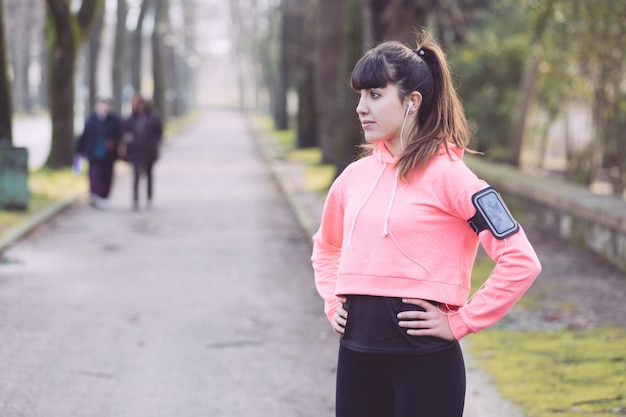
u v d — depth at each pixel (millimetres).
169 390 5852
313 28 32719
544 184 13305
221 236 13172
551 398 5426
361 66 2896
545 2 14391
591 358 6352
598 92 14258
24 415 5281
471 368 6164
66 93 21109
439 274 2818
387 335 2838
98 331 7383
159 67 48906
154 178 22875
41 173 20172
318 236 3184
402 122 2893
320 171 23625
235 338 7254
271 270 10477
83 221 14516
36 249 11594
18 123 58625
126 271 10227
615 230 10062
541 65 19562
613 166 14336
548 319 7641
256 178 23375
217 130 54125
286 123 48781
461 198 2787
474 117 23016
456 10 18906
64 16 20625
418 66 2873
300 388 5957
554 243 11680
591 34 13680
